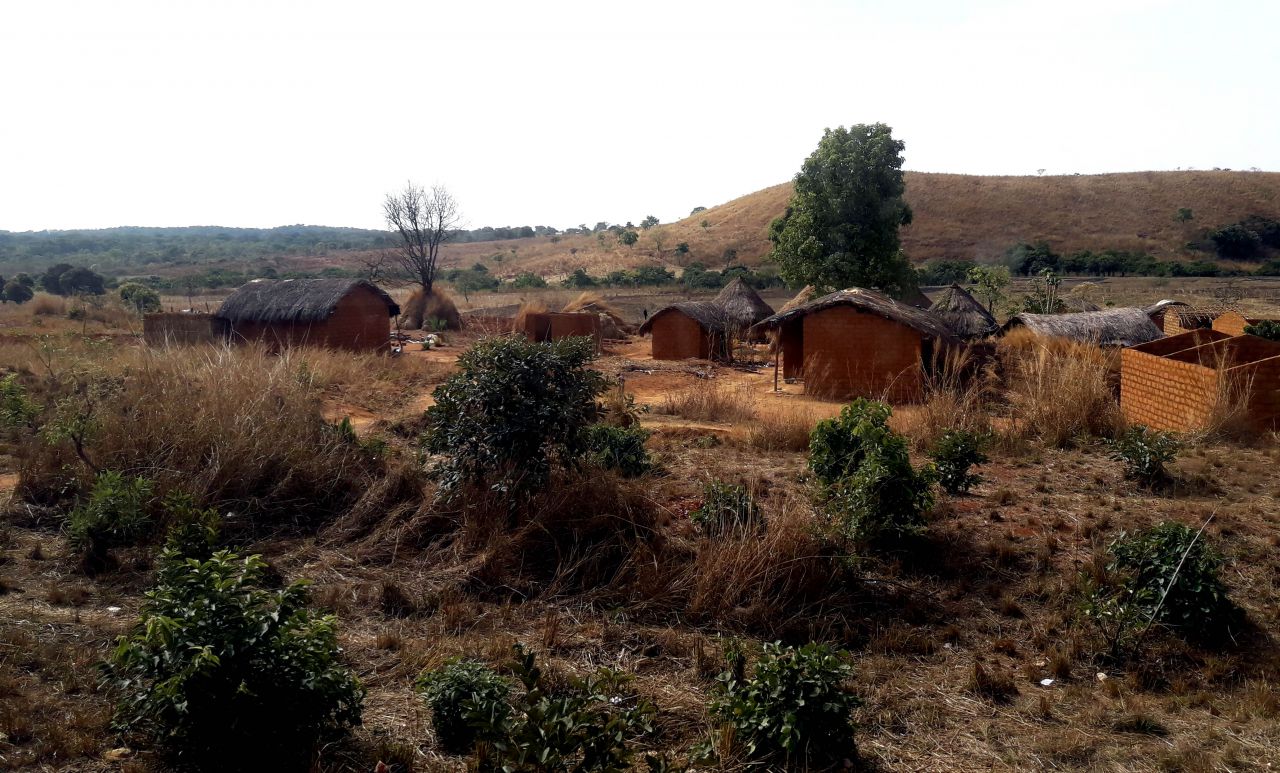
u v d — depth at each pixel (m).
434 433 8.53
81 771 4.48
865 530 7.86
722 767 4.80
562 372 8.52
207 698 4.28
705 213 118.81
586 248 110.94
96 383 11.43
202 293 64.88
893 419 13.48
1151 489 9.60
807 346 19.38
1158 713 5.56
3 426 11.52
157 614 4.43
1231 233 77.75
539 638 6.52
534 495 8.24
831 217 35.72
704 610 6.95
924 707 5.64
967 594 7.32
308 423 10.20
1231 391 11.86
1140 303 44.81
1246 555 7.65
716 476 9.87
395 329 39.50
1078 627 6.66
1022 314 20.92
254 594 4.62
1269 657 6.19
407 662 5.99
